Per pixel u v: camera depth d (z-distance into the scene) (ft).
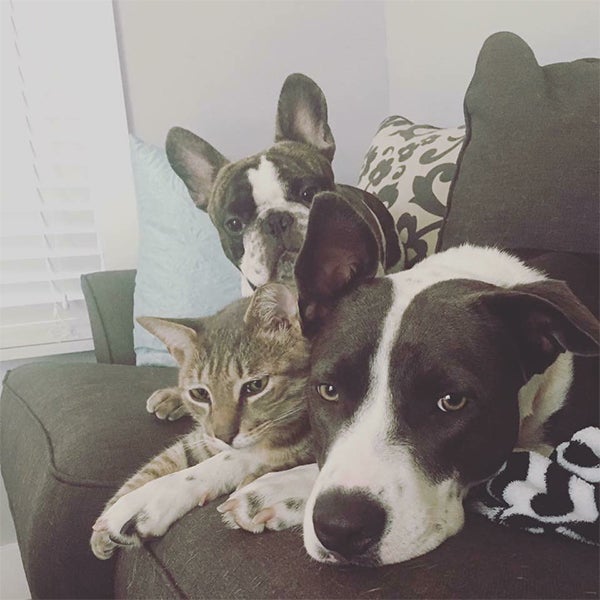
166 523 3.28
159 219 6.03
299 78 4.86
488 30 7.12
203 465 3.55
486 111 4.16
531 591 2.27
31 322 7.60
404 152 5.80
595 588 2.28
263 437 3.67
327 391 3.03
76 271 7.81
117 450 3.95
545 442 3.22
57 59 7.45
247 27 7.94
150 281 6.04
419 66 8.18
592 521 2.50
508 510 2.71
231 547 2.89
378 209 5.01
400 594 2.35
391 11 8.48
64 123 7.59
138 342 6.21
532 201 3.82
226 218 4.76
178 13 7.69
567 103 3.90
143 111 7.71
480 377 2.79
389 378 2.83
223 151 8.02
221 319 3.99
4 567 6.63
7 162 7.42
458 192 4.18
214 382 3.76
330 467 2.74
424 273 3.33
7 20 7.22
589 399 3.25
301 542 2.82
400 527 2.58
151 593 3.02
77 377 5.45
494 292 2.91
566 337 2.78
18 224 7.52
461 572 2.42
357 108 8.56
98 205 7.67
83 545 3.66
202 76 7.84
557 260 3.52
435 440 2.76
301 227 4.53
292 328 3.74
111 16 7.43
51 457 4.09
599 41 5.91
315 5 8.19
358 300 3.14
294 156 4.74
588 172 3.71
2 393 6.16
